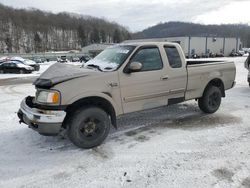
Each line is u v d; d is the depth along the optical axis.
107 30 143.38
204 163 3.90
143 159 4.07
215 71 6.32
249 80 10.20
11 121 6.06
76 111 4.31
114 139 4.88
